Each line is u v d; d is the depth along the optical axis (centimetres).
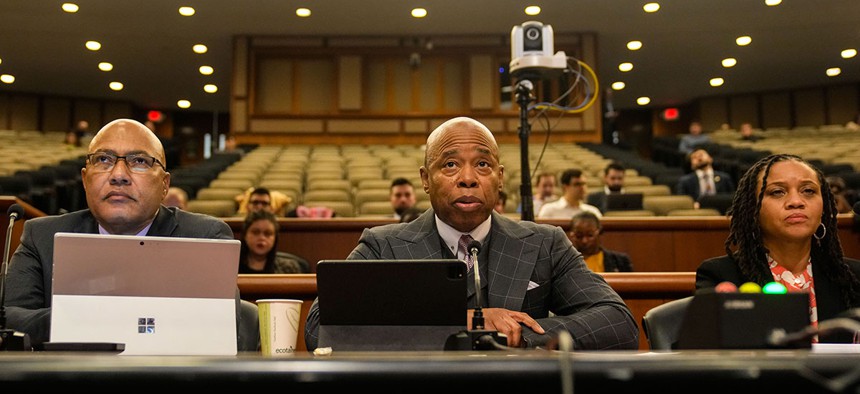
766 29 1336
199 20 1287
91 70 1541
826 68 1555
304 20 1295
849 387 100
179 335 178
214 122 1881
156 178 238
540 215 643
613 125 1816
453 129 236
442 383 102
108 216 233
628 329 220
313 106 1383
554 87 1337
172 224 245
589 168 1073
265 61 1384
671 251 498
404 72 1390
